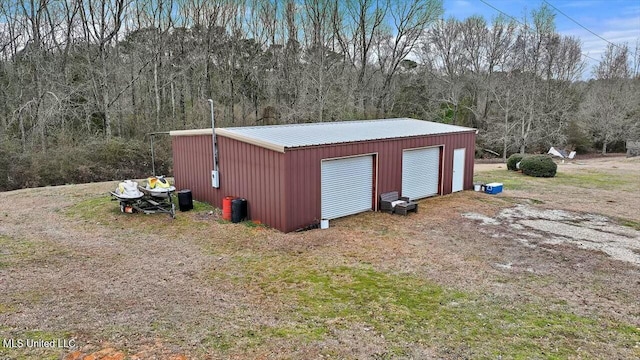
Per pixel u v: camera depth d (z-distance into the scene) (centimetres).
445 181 1395
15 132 1983
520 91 3120
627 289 661
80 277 685
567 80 3375
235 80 2806
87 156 1970
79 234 943
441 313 567
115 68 2302
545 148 3262
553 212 1175
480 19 3325
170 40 2564
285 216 949
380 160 1161
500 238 927
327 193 1045
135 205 1123
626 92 3453
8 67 2070
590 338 506
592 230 998
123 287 645
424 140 1284
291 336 497
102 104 2245
